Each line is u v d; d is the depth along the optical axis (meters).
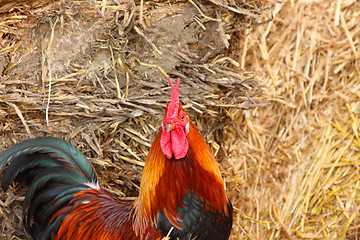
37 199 3.29
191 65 3.54
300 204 4.63
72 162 3.34
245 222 4.55
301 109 4.62
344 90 4.61
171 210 2.78
